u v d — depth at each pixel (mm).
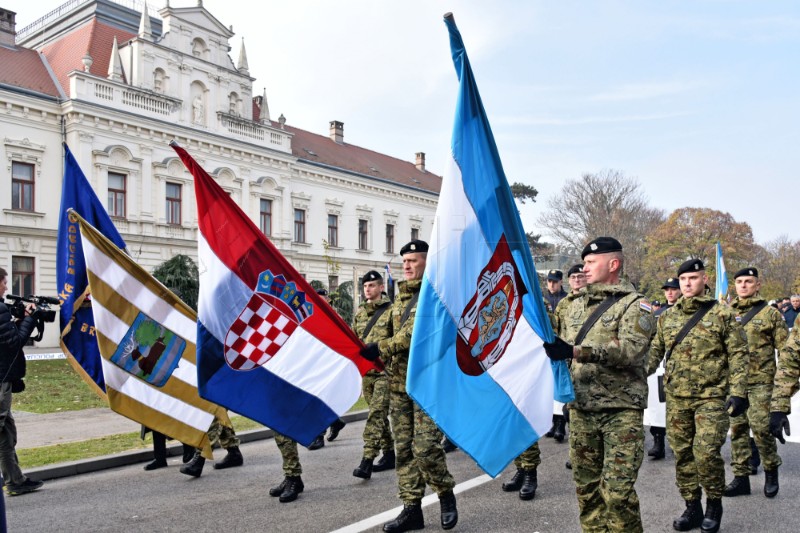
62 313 6855
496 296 4066
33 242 25859
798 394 7703
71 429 9648
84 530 5117
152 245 28953
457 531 4992
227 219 5359
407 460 5094
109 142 27484
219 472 7113
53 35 33281
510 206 4121
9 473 6180
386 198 43469
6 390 6074
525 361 4113
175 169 29891
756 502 5699
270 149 34375
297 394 5434
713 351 5027
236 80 33406
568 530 5004
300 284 5516
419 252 5480
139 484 6594
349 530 5039
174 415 6492
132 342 6352
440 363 3883
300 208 37312
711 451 4887
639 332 3895
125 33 32438
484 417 3934
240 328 5309
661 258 49625
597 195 53906
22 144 25422
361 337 7141
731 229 49000
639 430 3906
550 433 8875
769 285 54156
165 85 29922
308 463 7578
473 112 4031
